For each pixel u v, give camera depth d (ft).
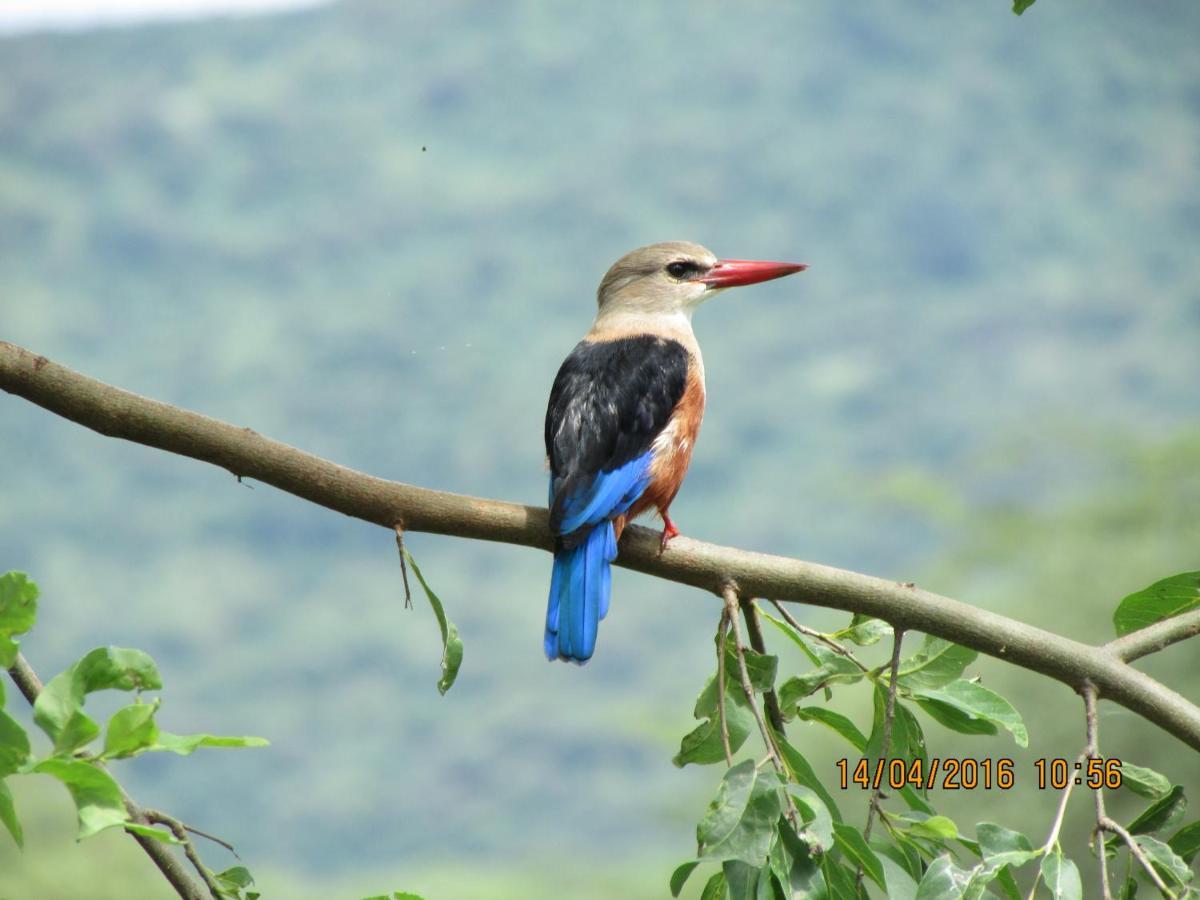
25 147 422.00
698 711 10.96
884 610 11.47
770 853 9.40
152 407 11.45
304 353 343.67
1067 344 318.65
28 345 355.15
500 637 231.71
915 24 483.10
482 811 194.08
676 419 15.42
